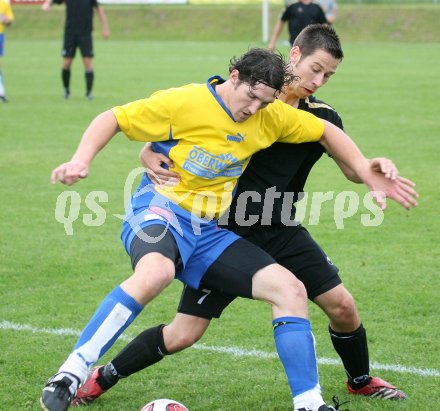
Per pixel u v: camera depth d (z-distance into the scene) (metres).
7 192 28.84
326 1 60.72
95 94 54.69
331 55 13.00
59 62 77.06
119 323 11.34
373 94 54.34
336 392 14.07
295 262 13.11
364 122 43.28
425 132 40.25
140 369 13.40
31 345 15.97
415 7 111.25
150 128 12.34
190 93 12.42
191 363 15.22
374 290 19.30
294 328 11.59
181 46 96.94
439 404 13.41
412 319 17.48
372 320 17.42
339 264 21.28
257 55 11.90
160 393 13.91
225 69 69.56
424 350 15.79
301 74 13.13
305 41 13.11
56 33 113.00
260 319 17.59
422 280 19.98
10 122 43.12
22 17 116.56
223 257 12.29
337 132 13.20
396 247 22.80
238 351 15.80
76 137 39.06
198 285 12.50
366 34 105.81
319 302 13.13
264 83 11.78
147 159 12.70
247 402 13.49
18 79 63.59
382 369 14.88
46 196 28.31
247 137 12.52
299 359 11.52
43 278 20.20
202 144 12.41
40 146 36.88
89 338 11.30
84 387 13.42
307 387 11.50
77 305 18.33
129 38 111.94
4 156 34.69
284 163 13.25
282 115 12.79
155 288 11.46
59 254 22.16
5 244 23.00
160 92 12.63
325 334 16.84
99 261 21.61
